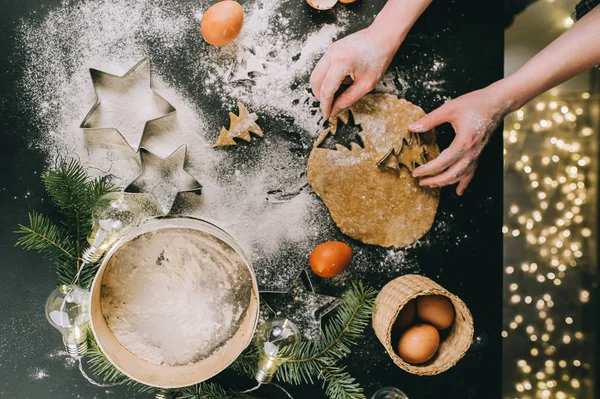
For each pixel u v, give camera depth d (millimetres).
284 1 981
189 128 979
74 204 847
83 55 966
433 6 1002
